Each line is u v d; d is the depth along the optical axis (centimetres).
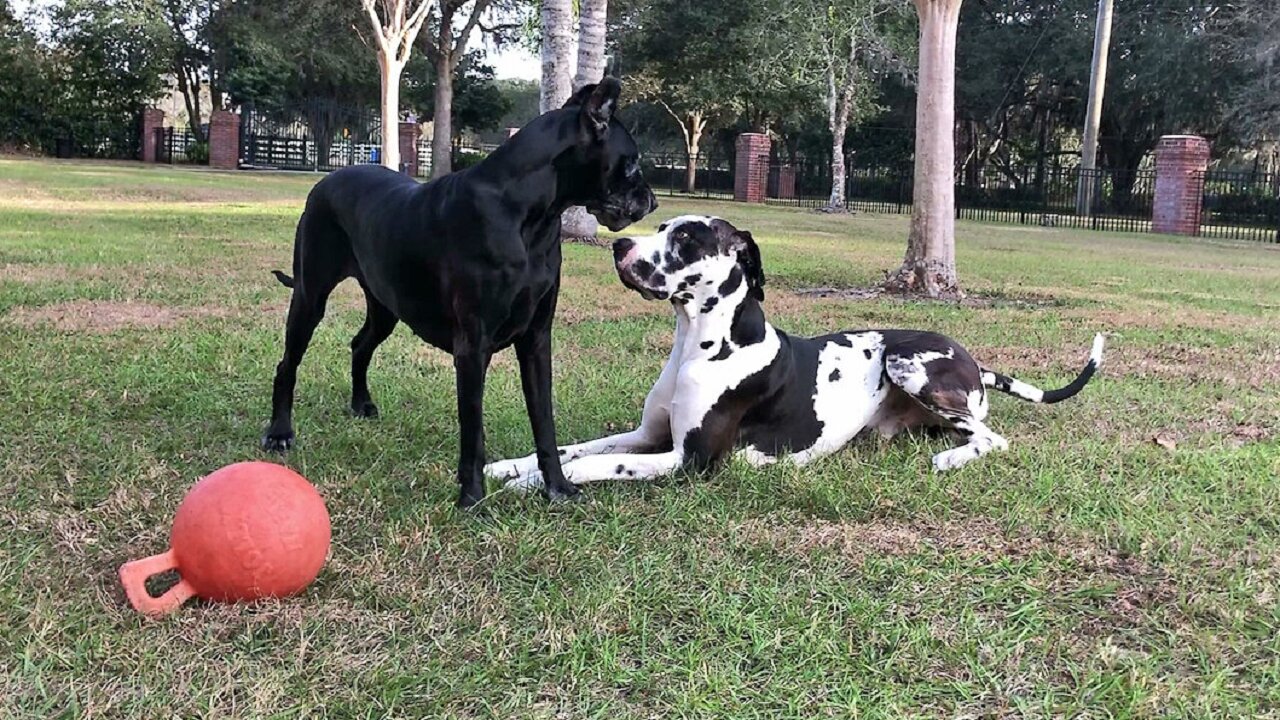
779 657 305
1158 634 329
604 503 432
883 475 472
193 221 1723
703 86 4125
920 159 1171
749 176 3991
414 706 275
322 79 4950
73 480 439
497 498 430
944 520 427
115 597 332
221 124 4450
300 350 493
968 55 4134
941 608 341
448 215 405
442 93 3922
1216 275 1584
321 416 558
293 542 326
